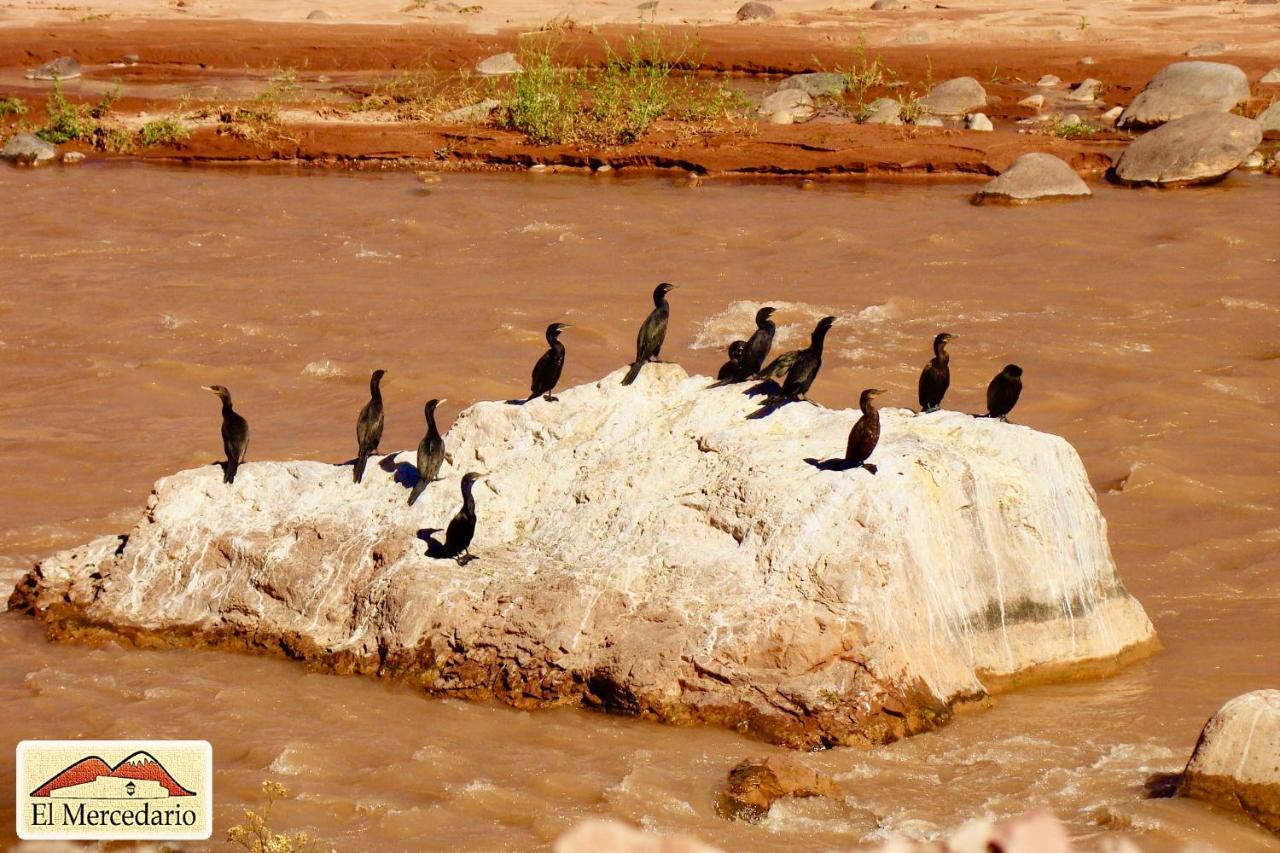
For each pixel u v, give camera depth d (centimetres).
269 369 2342
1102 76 5522
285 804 981
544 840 921
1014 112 5094
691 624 1130
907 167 4025
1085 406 2078
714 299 2736
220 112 4597
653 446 1280
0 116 4794
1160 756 1042
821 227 3294
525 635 1173
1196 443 1906
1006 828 237
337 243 3269
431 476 1268
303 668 1241
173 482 1393
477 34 6638
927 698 1109
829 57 5888
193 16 7181
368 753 1065
